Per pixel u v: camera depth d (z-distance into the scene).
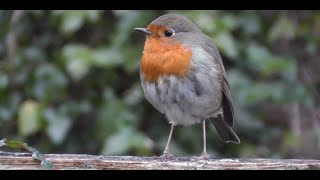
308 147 12.60
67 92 12.07
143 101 11.88
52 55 12.42
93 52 11.30
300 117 12.80
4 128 12.25
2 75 12.20
